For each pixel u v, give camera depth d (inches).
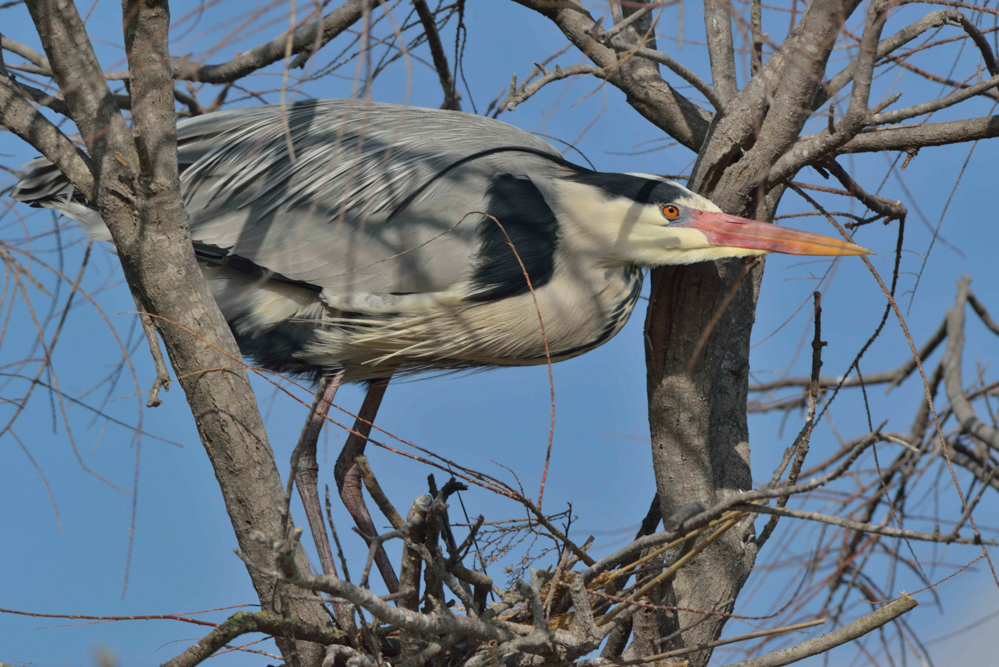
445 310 321.7
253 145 329.1
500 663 207.9
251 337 329.1
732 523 210.1
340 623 233.3
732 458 315.0
